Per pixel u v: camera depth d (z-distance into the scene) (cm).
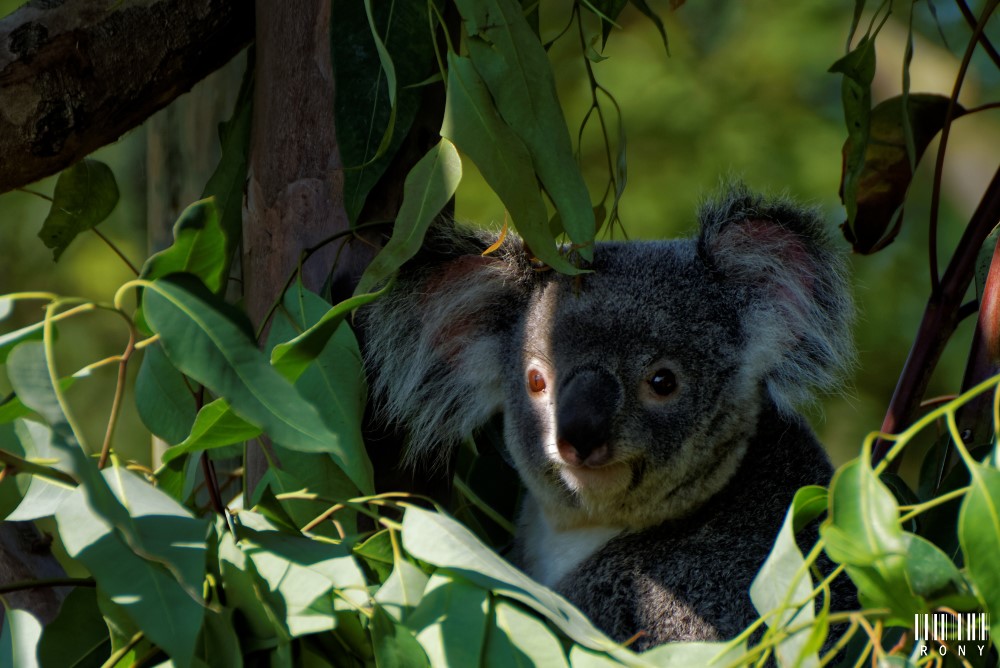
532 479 545
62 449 292
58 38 488
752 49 1352
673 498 528
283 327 461
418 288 540
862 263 1381
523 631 357
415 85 442
